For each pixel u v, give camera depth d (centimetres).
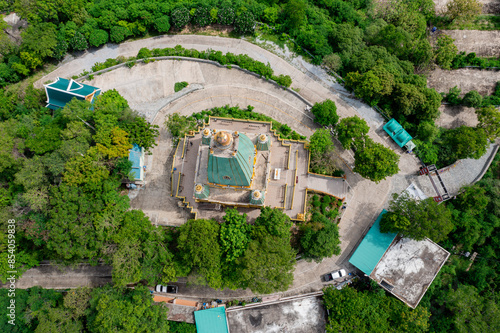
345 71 11225
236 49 11469
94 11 11581
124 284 8056
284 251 8088
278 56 11356
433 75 11694
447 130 10550
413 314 8731
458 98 11094
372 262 9088
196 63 11131
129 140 9244
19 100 10756
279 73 11144
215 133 7475
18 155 9188
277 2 12456
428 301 9288
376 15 12462
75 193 8275
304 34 11325
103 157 8762
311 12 12088
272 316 9025
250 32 11612
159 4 11569
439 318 9275
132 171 9469
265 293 8588
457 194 9888
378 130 10525
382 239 9225
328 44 11638
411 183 10012
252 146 8331
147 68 11125
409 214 8931
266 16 11656
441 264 9200
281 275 7969
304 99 10700
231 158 7350
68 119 9256
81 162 8556
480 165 10406
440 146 10256
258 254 8006
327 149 9438
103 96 10188
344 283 9244
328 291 8750
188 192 9450
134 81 11019
